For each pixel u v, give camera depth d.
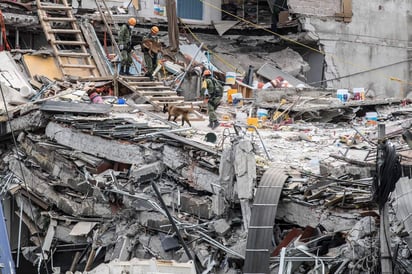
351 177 37.78
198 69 70.31
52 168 51.56
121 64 65.56
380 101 66.62
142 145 46.44
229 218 38.53
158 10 81.81
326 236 33.41
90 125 49.66
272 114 64.19
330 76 84.44
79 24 71.56
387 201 30.33
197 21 85.38
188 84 69.44
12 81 61.78
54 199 51.00
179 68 71.38
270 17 85.50
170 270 32.22
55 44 67.75
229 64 82.31
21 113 54.94
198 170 41.78
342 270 30.91
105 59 68.56
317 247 33.06
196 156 42.53
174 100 61.56
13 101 58.81
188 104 61.47
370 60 87.06
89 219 48.28
